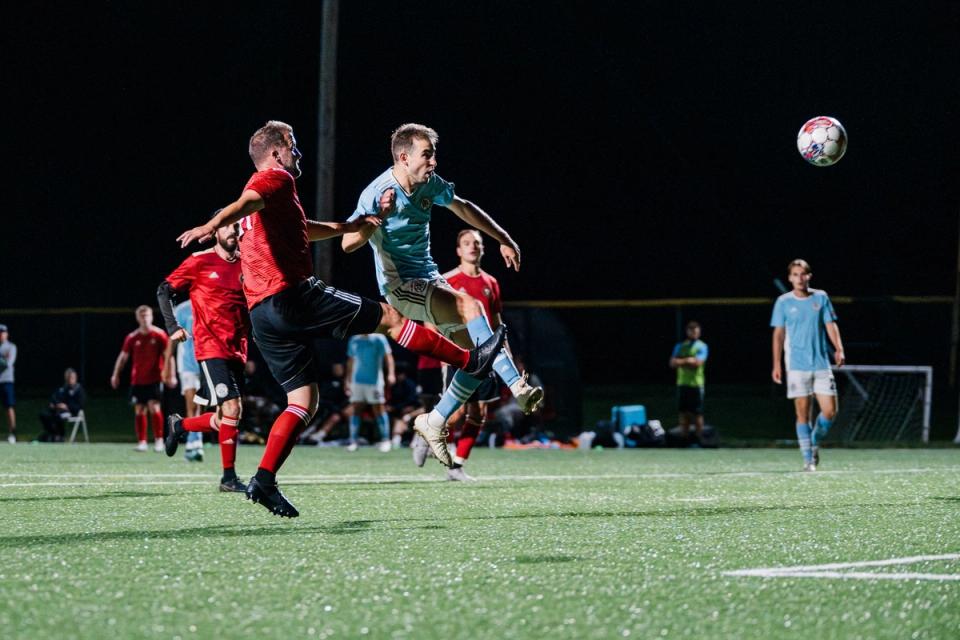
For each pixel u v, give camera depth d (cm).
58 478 1780
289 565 796
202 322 1533
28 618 615
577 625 606
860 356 5509
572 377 3616
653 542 940
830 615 636
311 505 1296
